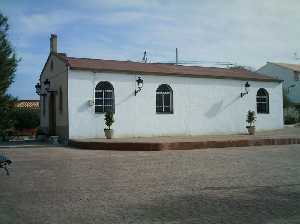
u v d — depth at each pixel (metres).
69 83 21.34
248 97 27.42
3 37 19.11
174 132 24.25
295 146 20.16
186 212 7.46
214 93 25.94
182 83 24.70
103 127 22.06
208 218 7.04
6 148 19.80
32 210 7.78
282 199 8.44
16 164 14.16
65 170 12.74
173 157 15.74
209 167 13.13
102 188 9.83
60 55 23.92
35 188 9.94
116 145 18.39
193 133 24.95
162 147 18.14
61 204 8.23
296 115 44.09
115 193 9.22
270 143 20.86
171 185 10.10
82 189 9.73
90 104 21.69
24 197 8.95
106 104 22.31
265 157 15.70
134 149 18.19
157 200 8.46
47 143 22.66
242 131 27.05
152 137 22.86
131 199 8.59
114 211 7.61
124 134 22.58
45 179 11.19
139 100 23.12
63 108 22.33
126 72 22.72
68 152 17.62
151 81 23.53
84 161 14.77
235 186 9.89
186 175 11.59
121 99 22.59
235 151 17.91
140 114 23.12
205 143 19.17
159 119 23.75
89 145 18.92
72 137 21.28
